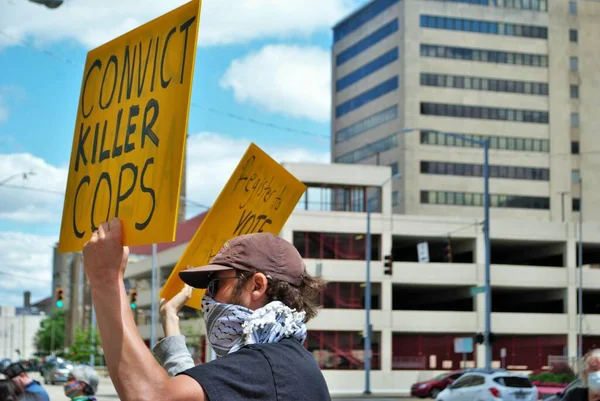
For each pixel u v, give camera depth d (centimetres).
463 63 8619
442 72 8575
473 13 8688
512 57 8769
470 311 6359
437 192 8438
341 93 9494
